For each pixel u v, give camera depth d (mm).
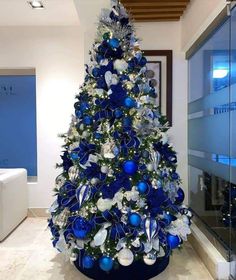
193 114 3281
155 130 2248
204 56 2910
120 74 2209
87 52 3396
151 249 2002
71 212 2160
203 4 2598
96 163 2084
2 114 4246
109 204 2006
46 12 3506
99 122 2160
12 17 3660
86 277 2236
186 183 3461
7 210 3195
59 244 2203
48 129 4023
